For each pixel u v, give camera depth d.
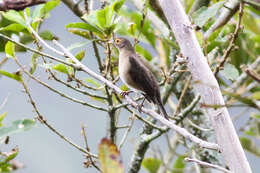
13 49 8.95
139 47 12.77
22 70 8.99
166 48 12.01
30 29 9.10
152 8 11.95
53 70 9.62
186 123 12.46
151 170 12.68
